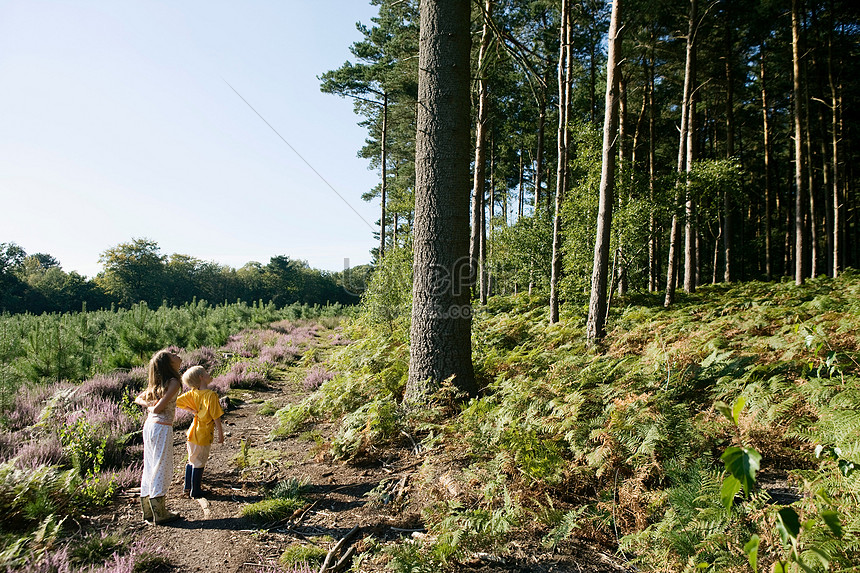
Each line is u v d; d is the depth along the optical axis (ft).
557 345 35.81
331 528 14.07
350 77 87.56
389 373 26.66
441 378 22.41
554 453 14.34
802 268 57.47
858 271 66.18
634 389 18.20
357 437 19.39
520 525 12.60
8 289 157.89
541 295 71.87
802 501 9.82
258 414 29.55
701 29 67.72
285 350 57.21
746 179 94.43
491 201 102.58
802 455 13.12
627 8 64.90
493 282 101.30
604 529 12.35
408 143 98.27
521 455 14.19
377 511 14.75
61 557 11.89
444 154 22.47
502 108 87.92
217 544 13.41
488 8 47.88
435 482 15.44
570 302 53.21
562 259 50.14
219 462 20.52
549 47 73.15
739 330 27.66
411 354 23.40
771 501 11.34
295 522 14.60
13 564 11.18
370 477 17.39
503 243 78.38
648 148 99.86
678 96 88.94
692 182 42.86
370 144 109.91
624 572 10.80
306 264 296.10
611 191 34.91
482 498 13.96
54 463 18.20
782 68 75.20
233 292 241.76
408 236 51.13
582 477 14.07
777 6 62.44
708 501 10.91
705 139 98.12
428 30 22.63
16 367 32.60
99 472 17.74
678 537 10.27
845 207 94.63
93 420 22.00
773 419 13.88
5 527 13.26
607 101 35.17
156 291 207.31
